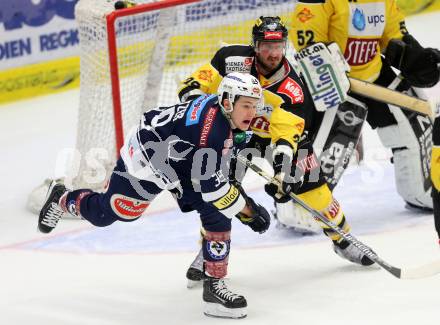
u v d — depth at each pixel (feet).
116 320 38.22
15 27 78.33
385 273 42.27
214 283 38.06
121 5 53.83
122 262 45.78
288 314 37.86
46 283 43.04
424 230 48.75
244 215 39.22
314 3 47.06
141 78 59.72
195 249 47.47
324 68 46.11
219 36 65.67
